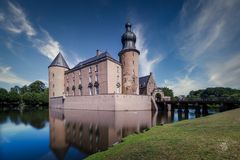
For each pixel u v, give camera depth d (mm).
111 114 31125
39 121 23719
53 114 33875
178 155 6105
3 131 17047
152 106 43094
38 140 13430
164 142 8133
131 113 33406
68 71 55781
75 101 45844
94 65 45469
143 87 59375
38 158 9508
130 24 50094
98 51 53344
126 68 46969
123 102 37594
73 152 10258
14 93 69125
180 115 33594
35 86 87000
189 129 11055
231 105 32531
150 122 21469
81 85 49844
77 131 16453
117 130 16375
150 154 6613
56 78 55094
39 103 71250
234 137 7605
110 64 42531
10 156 9875
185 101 39750
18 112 40250
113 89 43156
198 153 6066
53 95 55344
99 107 39281
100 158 7820
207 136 8312
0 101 66375
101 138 13469
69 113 34625
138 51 48781
